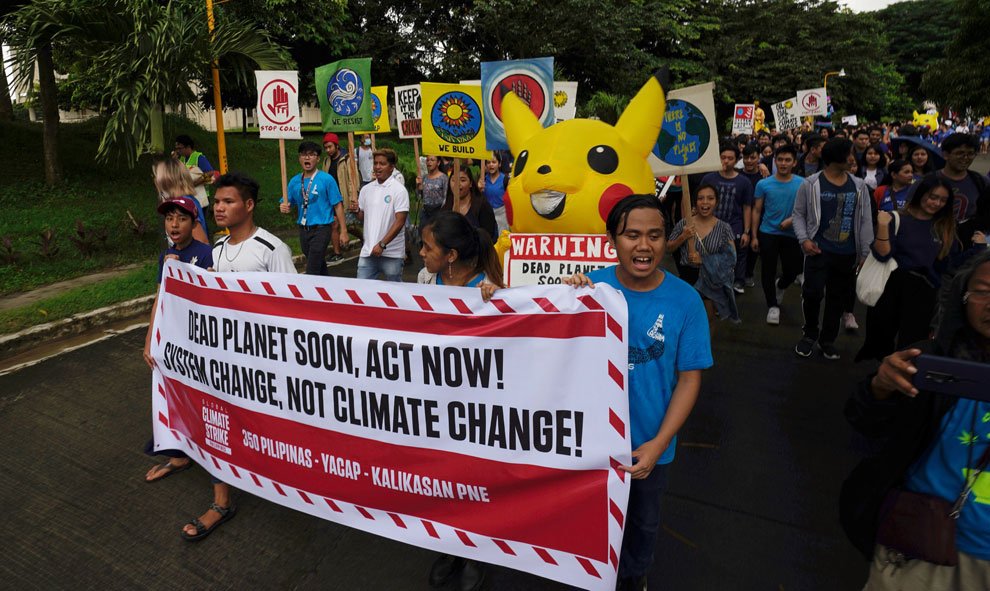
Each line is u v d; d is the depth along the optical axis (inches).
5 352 226.8
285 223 480.4
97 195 495.8
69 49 403.9
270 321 113.7
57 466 155.2
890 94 1945.1
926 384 64.0
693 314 88.5
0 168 515.5
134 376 208.1
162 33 356.8
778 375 205.8
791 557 119.2
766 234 251.8
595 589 91.4
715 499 137.9
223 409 123.5
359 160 442.3
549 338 91.0
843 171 206.2
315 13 887.7
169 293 131.3
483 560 99.6
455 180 236.4
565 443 91.5
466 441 99.3
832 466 151.1
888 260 174.4
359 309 104.8
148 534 129.5
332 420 110.2
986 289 67.3
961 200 185.3
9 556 123.2
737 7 1556.3
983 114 513.0
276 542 126.9
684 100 184.1
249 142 840.9
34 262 337.7
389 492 107.4
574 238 151.4
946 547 70.9
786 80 1455.5
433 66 1080.8
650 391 90.7
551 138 156.7
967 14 499.8
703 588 111.7
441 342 98.8
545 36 967.6
